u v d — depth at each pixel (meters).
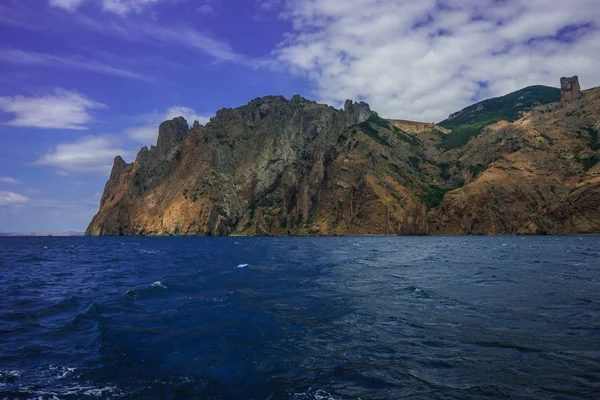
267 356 13.52
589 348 13.91
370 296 24.12
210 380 11.52
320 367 12.48
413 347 14.38
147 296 24.64
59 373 12.14
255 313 19.69
